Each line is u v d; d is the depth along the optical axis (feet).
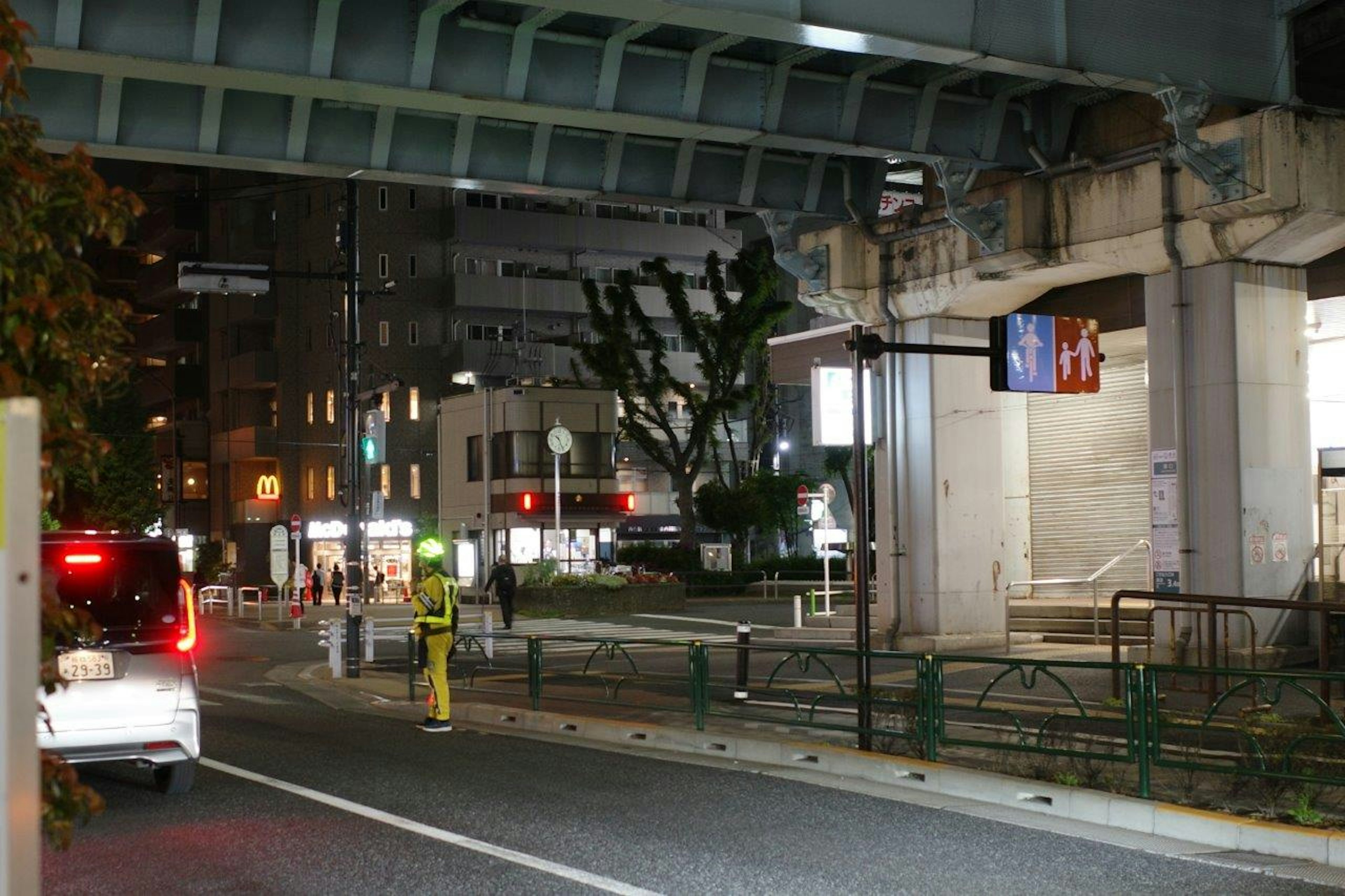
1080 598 87.66
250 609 177.06
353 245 82.94
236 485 244.01
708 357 177.68
